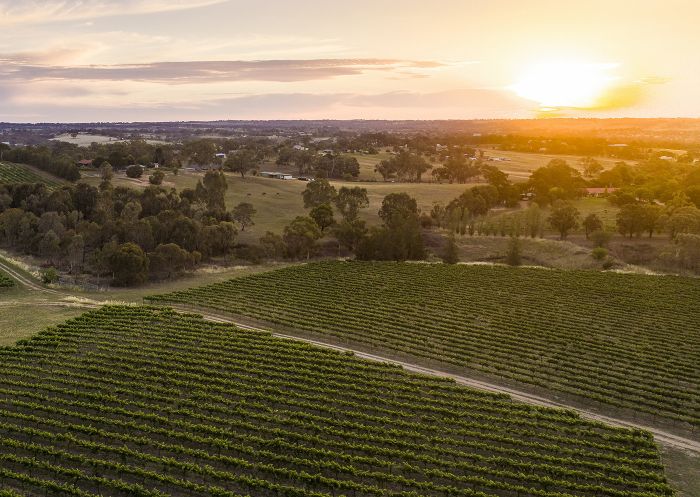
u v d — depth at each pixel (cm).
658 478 4988
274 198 19812
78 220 15225
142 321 8669
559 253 14512
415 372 7444
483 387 7062
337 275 12094
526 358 7869
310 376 6962
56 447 5328
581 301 10350
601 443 5716
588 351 8144
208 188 17588
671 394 6788
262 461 5203
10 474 4709
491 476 5059
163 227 14000
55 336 7831
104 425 5728
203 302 9975
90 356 7256
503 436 5744
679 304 10175
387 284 11400
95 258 12550
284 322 9038
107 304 9731
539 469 5134
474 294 10756
